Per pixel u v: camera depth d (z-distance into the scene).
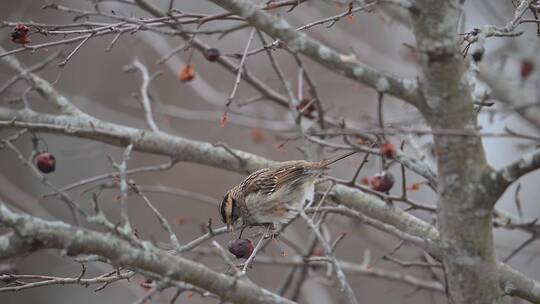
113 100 20.28
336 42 16.98
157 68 20.41
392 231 7.86
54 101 11.61
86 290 18.89
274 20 7.52
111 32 9.02
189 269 7.11
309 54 7.49
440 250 7.56
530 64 13.97
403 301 17.84
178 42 20.25
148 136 11.20
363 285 18.00
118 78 20.44
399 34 20.58
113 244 6.89
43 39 18.94
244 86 19.03
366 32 20.58
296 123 10.97
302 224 18.81
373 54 17.19
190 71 11.44
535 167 6.99
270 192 10.62
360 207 10.41
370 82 7.46
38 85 11.66
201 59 19.86
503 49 15.26
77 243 6.75
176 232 19.22
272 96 12.71
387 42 20.55
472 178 7.38
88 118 11.35
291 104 11.09
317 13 17.19
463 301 7.52
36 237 6.62
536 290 8.84
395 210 10.20
